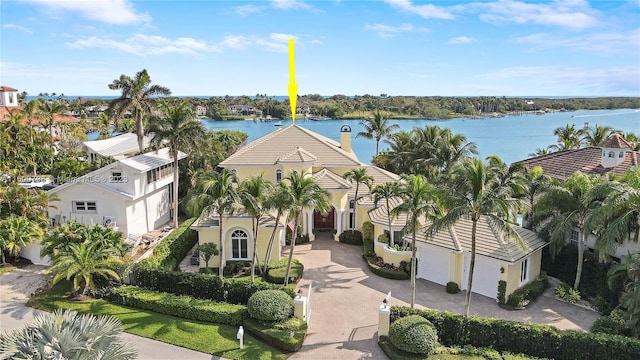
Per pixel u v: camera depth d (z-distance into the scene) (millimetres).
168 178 43625
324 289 29234
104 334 15172
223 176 26375
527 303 27078
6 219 31047
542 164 42719
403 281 30750
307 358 21328
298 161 39000
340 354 21703
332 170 42219
